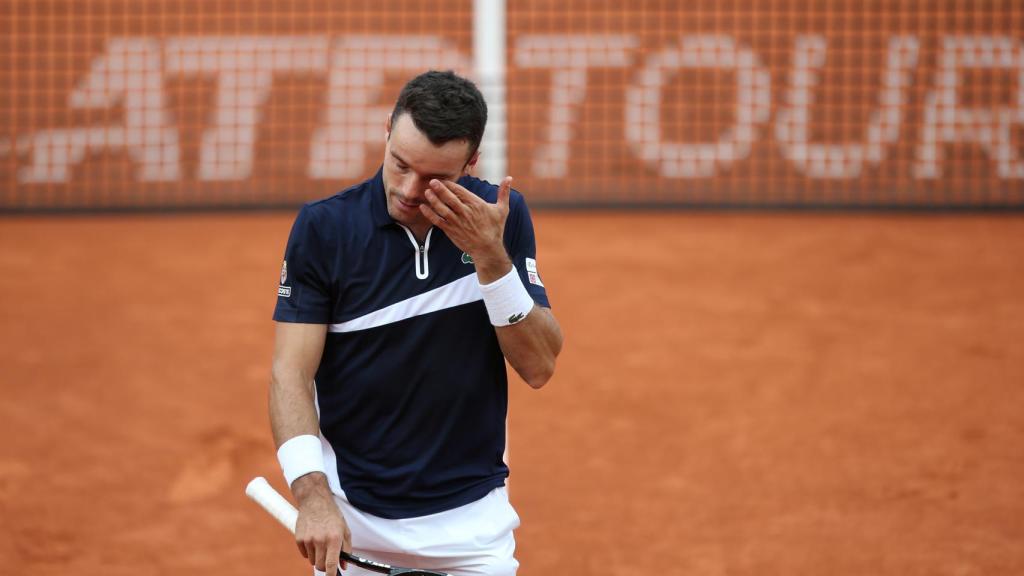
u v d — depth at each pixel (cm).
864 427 2797
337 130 6019
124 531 2342
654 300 3731
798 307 3678
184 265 4181
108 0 6162
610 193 5584
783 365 3188
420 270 1276
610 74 6094
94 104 6031
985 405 2917
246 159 5903
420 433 1309
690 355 3259
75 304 3700
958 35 6041
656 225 4822
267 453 2684
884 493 2464
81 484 2536
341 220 1270
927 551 2217
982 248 4406
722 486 2514
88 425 2828
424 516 1319
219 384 3059
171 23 6219
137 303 3716
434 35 6219
